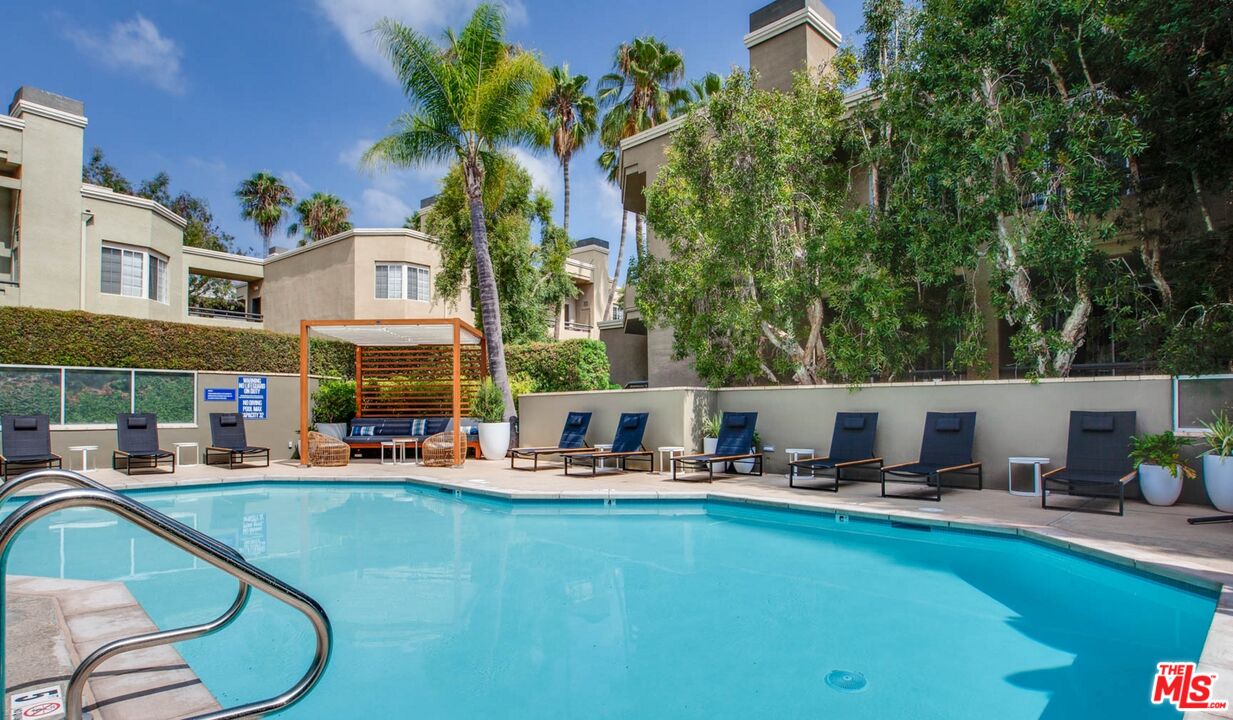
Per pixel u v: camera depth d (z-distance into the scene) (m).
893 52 10.67
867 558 5.95
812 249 10.66
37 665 3.21
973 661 3.67
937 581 5.21
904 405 9.40
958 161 9.12
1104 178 8.27
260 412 14.04
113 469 12.02
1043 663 3.65
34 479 2.14
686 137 12.04
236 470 11.89
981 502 7.54
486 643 4.04
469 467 12.04
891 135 10.88
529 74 13.44
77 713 2.20
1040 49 8.73
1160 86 8.01
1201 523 6.09
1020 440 8.42
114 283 17.72
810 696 3.27
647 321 13.15
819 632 4.16
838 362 10.23
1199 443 7.08
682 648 3.92
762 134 10.55
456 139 13.85
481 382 14.16
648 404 11.45
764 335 12.12
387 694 3.35
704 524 7.59
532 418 13.66
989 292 10.91
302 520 7.98
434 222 18.48
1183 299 8.74
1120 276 8.91
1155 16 7.43
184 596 4.91
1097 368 11.59
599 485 9.39
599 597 4.91
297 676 3.54
